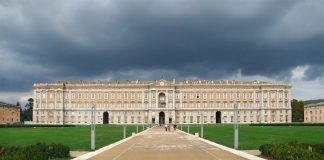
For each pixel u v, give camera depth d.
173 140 81.62
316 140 78.50
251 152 53.62
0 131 122.06
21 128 152.88
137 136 100.00
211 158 46.41
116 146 64.94
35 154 40.00
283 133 107.38
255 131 121.88
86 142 74.62
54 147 46.84
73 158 47.53
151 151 55.47
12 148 42.22
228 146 64.94
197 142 74.81
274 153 44.00
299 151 40.06
